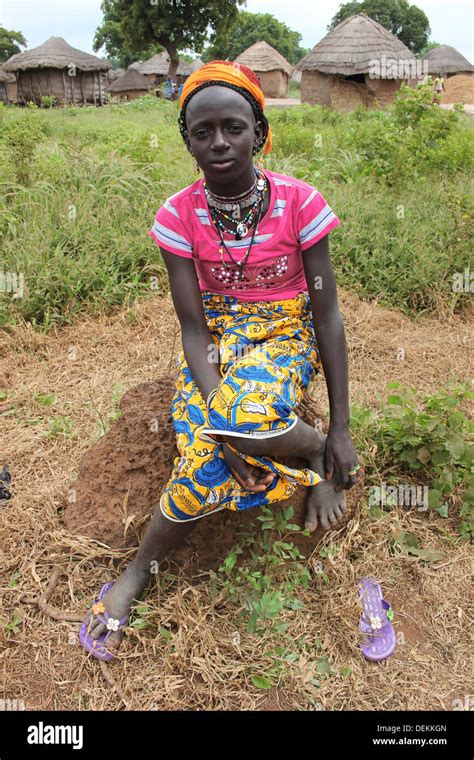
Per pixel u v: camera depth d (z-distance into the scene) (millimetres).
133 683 2186
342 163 7578
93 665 2254
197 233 2240
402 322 4945
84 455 2900
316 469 2477
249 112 2064
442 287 5219
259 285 2312
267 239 2213
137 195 6094
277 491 2297
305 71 23266
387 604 2500
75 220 5449
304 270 2307
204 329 2328
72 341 4504
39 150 7699
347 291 5242
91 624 2303
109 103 29016
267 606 2363
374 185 6730
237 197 2150
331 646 2332
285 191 2189
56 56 29500
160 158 7438
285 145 9016
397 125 7637
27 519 2762
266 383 2100
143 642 2268
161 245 2271
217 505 2242
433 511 2943
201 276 2395
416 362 4375
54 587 2494
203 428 2223
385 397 3859
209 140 2039
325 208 2209
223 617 2385
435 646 2385
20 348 4332
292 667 2242
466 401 3822
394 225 5742
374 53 21875
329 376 2342
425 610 2520
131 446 2705
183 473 2168
